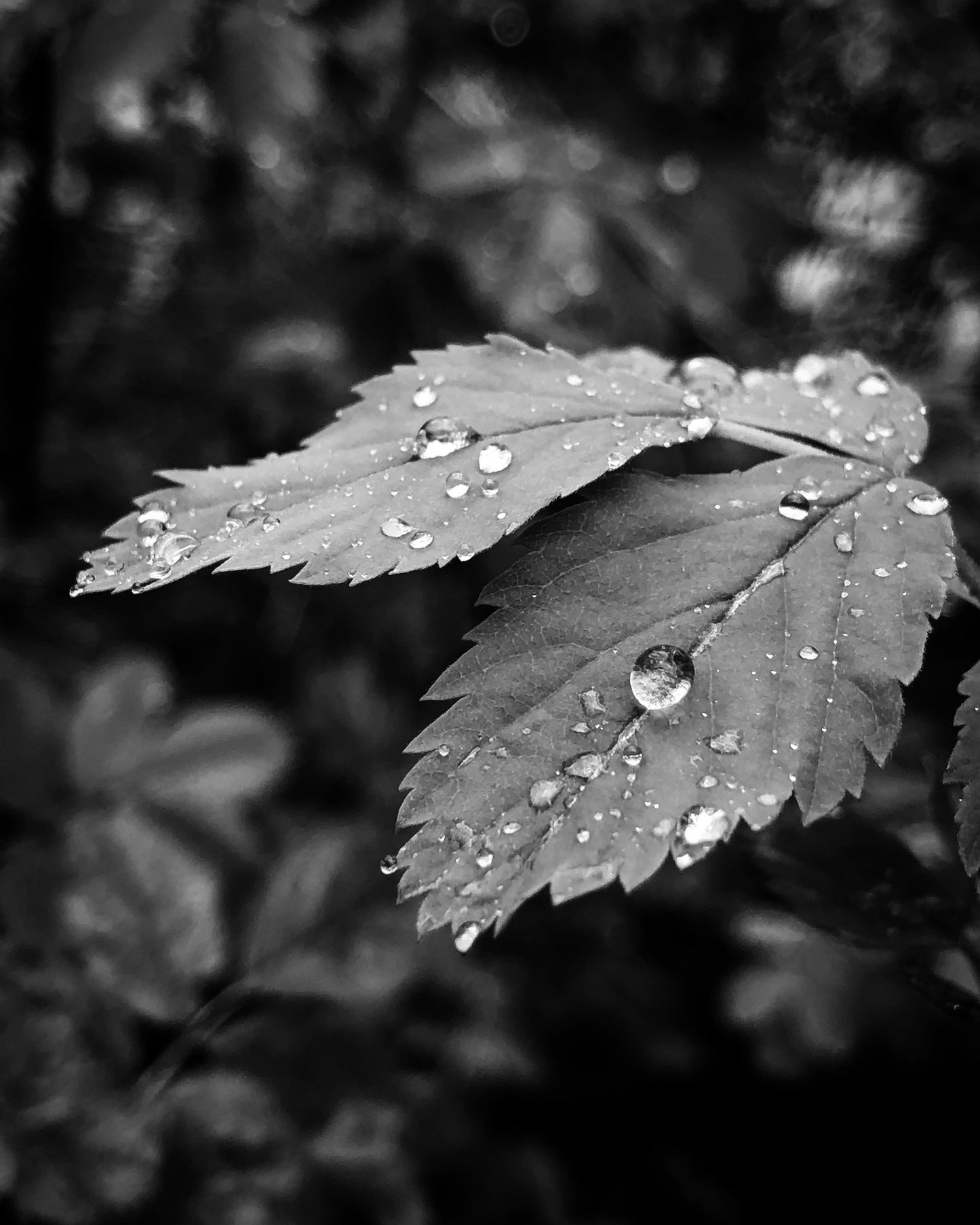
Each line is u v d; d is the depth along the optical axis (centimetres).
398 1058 34
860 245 56
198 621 54
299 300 53
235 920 30
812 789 21
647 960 43
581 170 49
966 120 55
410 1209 28
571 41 55
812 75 58
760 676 22
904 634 22
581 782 21
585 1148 41
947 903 24
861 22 55
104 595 52
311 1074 28
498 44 55
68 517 52
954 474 33
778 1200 40
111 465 53
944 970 27
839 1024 36
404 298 48
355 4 46
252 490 23
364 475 23
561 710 22
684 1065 42
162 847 29
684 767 21
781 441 23
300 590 56
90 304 55
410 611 55
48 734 31
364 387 24
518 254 47
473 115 53
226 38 38
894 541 22
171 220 54
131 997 28
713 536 22
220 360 53
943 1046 37
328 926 30
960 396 40
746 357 52
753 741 21
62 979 28
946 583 22
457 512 22
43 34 36
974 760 22
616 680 22
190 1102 28
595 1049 42
